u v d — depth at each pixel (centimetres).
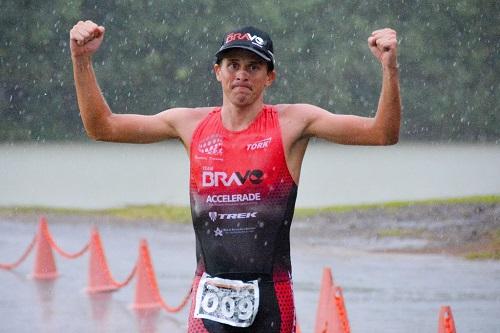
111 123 1365
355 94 11112
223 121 1343
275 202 1320
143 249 2933
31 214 5347
